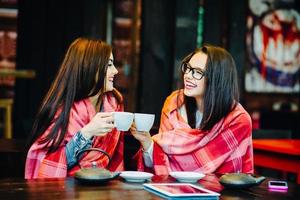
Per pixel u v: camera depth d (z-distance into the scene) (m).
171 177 1.90
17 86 5.05
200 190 1.60
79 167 2.04
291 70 6.46
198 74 2.16
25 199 1.42
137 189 1.63
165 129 2.32
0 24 5.05
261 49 6.28
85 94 2.10
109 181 1.74
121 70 5.52
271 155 3.08
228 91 2.19
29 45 5.05
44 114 2.05
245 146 2.23
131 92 5.50
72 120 2.06
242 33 5.31
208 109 2.17
